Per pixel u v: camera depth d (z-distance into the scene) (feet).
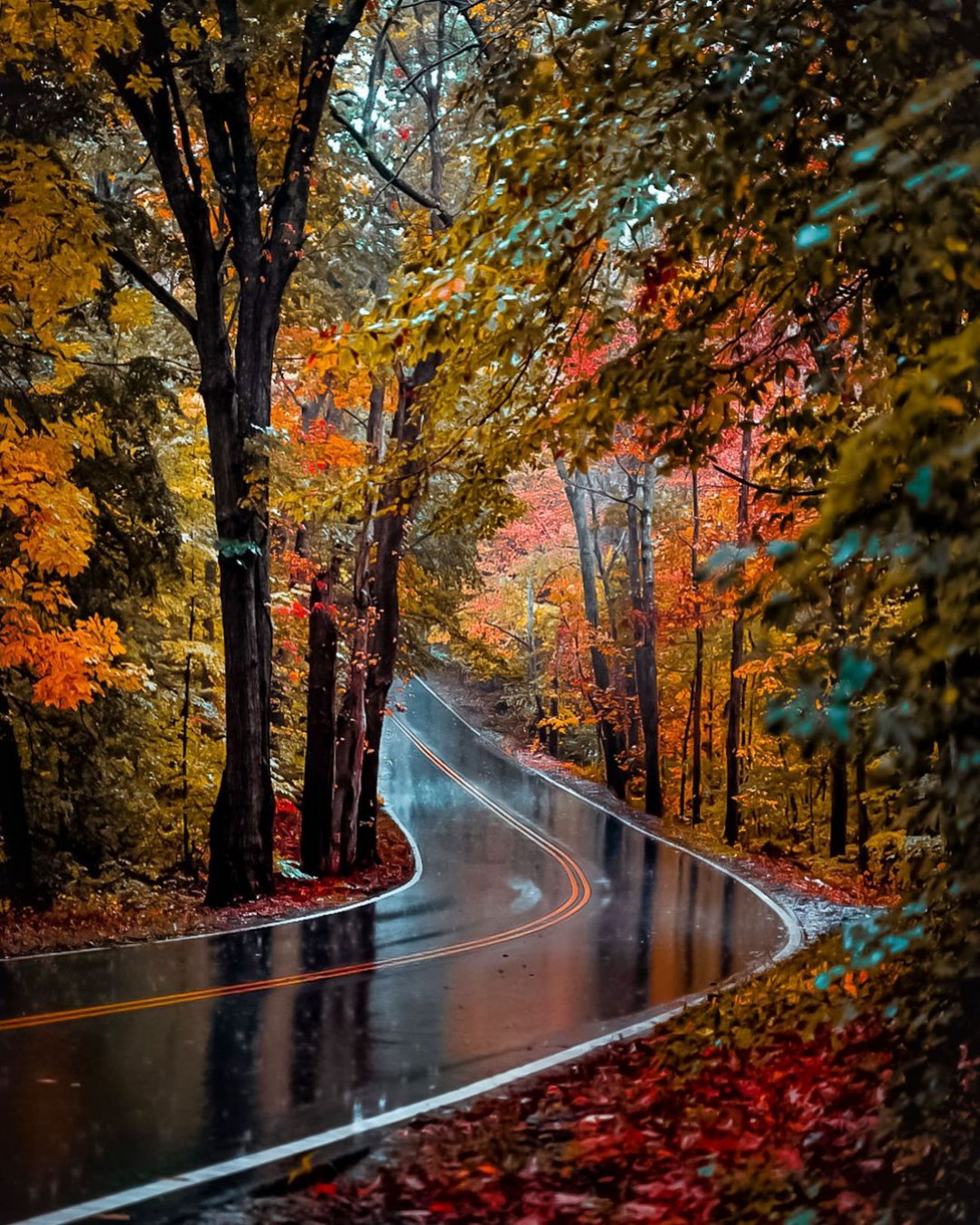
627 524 136.87
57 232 47.44
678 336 23.41
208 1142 22.53
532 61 22.91
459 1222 18.28
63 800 68.95
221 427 60.64
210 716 85.56
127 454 62.64
